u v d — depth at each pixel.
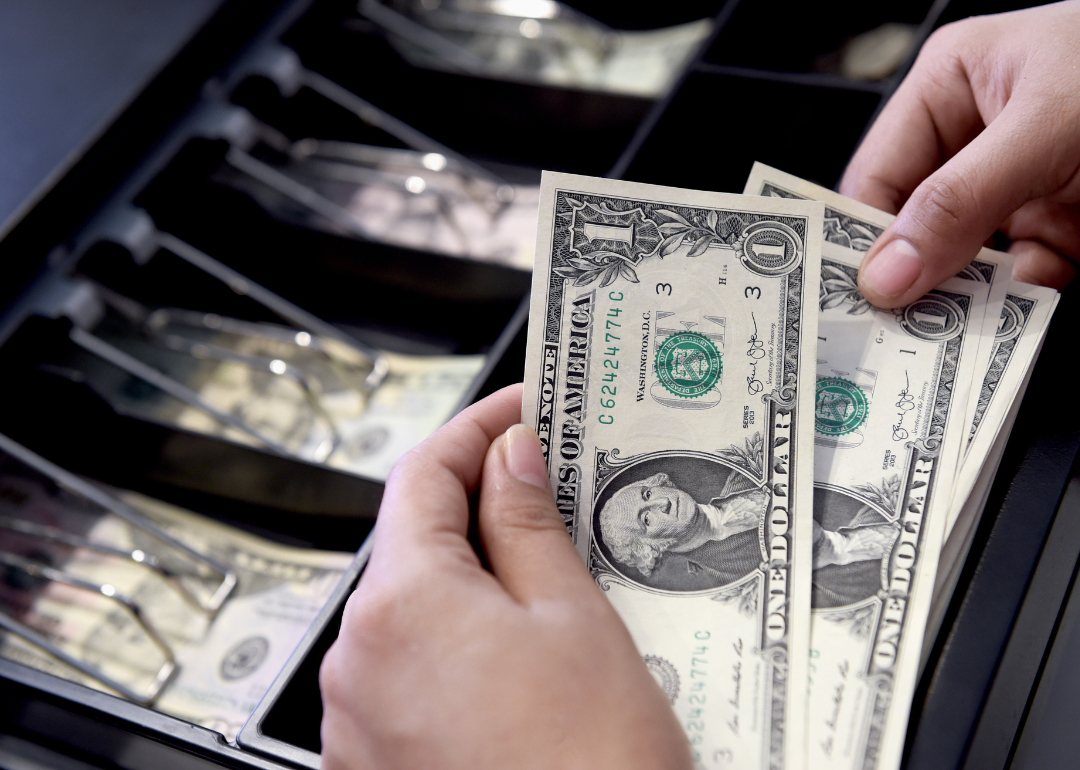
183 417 0.94
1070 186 0.66
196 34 1.06
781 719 0.54
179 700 0.72
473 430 0.55
